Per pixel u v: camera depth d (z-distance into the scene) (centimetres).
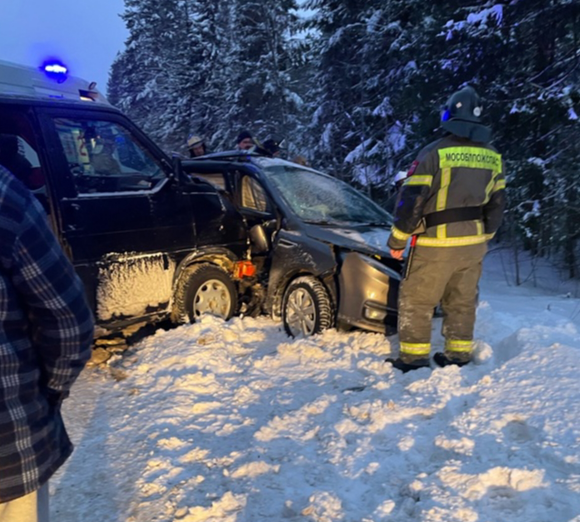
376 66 1339
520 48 865
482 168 360
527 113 827
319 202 547
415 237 375
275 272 506
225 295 511
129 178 448
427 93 962
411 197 357
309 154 1573
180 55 3128
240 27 2150
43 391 148
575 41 830
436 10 991
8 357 132
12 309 133
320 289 464
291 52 2089
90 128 429
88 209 405
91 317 150
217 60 2712
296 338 476
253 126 2125
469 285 384
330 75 1502
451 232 360
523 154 873
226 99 2255
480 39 849
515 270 882
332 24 1484
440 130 977
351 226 518
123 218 425
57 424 154
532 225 808
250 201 553
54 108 405
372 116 1320
